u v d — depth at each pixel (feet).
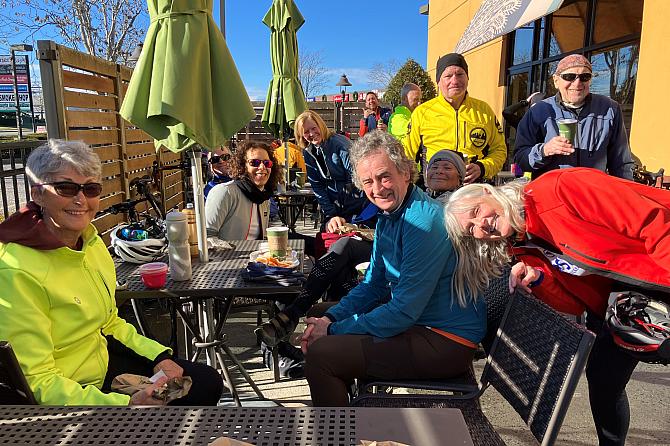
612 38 20.29
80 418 3.75
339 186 13.70
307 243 12.51
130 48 58.13
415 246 6.31
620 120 10.46
